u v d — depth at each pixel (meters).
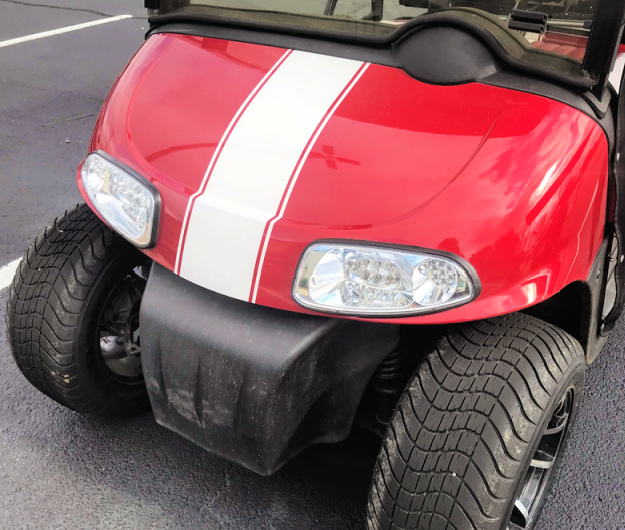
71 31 6.21
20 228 3.17
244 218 1.43
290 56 1.68
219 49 1.76
